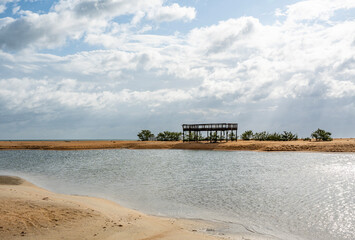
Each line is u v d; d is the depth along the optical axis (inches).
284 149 1460.4
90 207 364.2
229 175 715.4
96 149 2009.1
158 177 699.4
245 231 291.1
